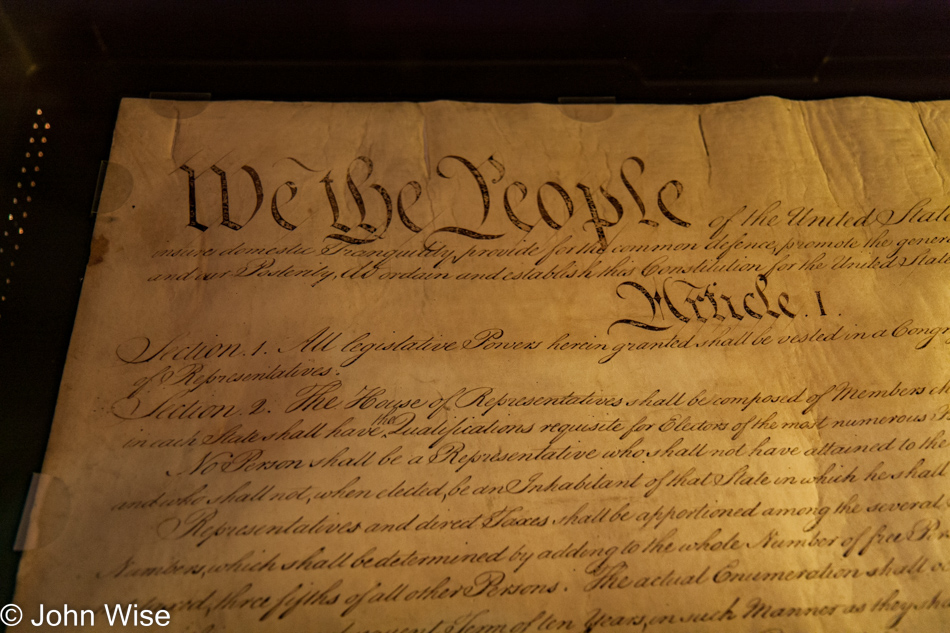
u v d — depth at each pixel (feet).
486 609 3.38
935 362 3.93
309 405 3.73
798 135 4.48
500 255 4.13
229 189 4.19
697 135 4.49
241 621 3.29
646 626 3.38
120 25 4.53
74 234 4.04
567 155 4.40
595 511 3.58
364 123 4.42
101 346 3.76
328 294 3.97
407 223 4.18
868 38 4.76
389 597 3.37
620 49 4.74
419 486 3.59
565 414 3.78
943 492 3.67
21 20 4.42
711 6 4.75
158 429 3.62
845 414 3.83
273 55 4.59
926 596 3.46
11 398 3.63
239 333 3.85
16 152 4.18
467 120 4.46
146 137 4.26
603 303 4.03
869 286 4.11
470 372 3.84
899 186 4.36
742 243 4.20
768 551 3.53
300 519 3.50
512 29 4.73
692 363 3.92
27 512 3.41
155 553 3.38
